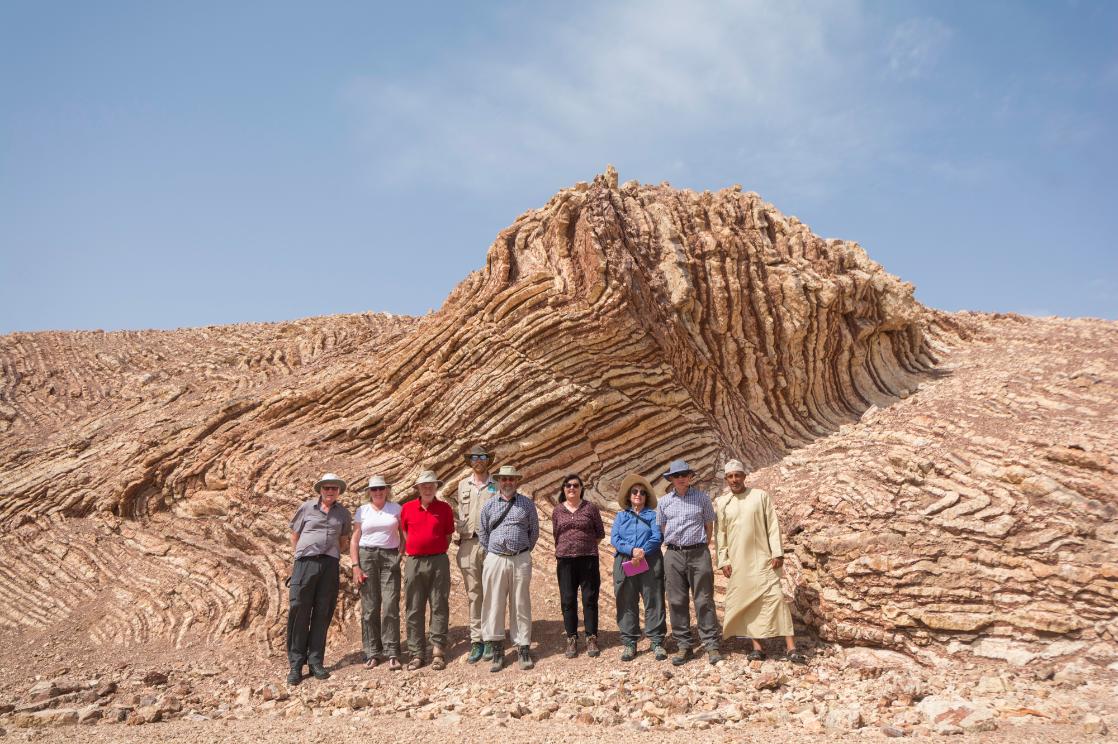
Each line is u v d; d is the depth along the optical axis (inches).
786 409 481.7
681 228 496.7
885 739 187.5
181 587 373.1
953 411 377.7
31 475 474.6
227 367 645.3
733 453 438.9
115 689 275.1
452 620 345.7
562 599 299.3
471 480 328.5
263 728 217.0
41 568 402.9
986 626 256.2
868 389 514.3
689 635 278.1
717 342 478.3
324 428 441.7
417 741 195.5
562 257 436.5
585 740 193.6
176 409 541.6
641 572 286.2
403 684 280.1
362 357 490.0
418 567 303.7
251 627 340.5
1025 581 259.0
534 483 399.9
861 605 278.2
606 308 420.2
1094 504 269.1
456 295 470.9
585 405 409.1
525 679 274.4
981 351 576.1
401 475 408.8
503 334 421.4
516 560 295.1
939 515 289.4
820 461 384.5
